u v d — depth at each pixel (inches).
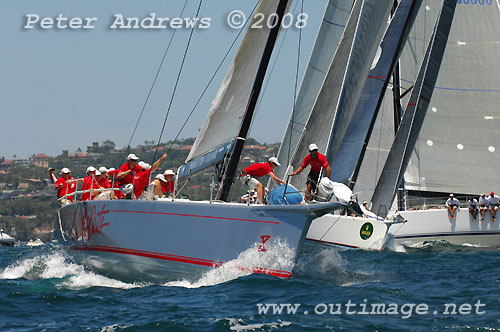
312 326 1242.6
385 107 3398.1
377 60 2748.5
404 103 3405.5
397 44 2753.4
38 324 1304.1
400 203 3329.2
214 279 1590.8
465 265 2129.7
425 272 1961.1
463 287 1667.1
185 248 1617.9
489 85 3403.1
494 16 3420.3
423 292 1582.2
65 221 2080.5
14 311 1412.4
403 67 3412.9
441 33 2945.4
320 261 2003.0
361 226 2501.2
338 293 1504.7
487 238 3051.2
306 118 2893.7
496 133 3388.3
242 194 2052.2
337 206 1571.1
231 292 1496.1
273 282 1555.1
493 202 3058.6
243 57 1707.7
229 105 1708.9
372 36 2549.2
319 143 2518.5
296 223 1545.3
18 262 2260.1
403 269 2017.7
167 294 1542.8
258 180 1732.3
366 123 2696.9
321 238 2461.9
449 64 3427.7
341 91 2495.1
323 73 2935.5
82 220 1905.8
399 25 2753.4
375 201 2925.7
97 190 1863.9
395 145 2918.3
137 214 1694.1
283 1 1724.9
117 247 1738.4
